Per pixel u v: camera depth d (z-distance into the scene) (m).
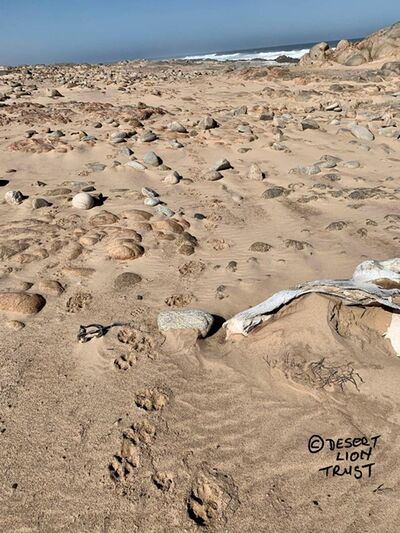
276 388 2.57
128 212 5.05
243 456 2.21
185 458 2.20
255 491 2.05
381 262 3.23
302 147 8.11
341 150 7.99
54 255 4.15
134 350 2.91
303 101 13.52
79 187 6.05
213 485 2.08
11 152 7.53
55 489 2.06
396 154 7.80
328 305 2.79
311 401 2.47
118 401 2.53
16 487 2.07
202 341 2.97
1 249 4.20
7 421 2.40
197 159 7.45
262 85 17.64
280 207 5.51
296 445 2.25
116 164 6.97
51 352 2.92
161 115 11.03
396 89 15.04
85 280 3.77
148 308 3.39
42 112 10.70
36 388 2.62
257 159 7.50
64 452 2.23
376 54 21.67
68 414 2.45
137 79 20.42
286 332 2.78
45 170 6.86
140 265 4.03
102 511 1.97
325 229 4.81
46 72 25.33
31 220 4.91
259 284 3.72
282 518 1.93
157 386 2.63
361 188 6.02
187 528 1.90
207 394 2.56
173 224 4.78
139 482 2.09
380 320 2.82
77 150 7.65
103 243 4.37
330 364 2.60
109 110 11.06
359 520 1.91
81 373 2.74
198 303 3.46
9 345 2.97
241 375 2.67
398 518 1.91
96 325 3.14
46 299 3.49
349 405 2.42
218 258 4.21
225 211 5.37
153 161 7.02
